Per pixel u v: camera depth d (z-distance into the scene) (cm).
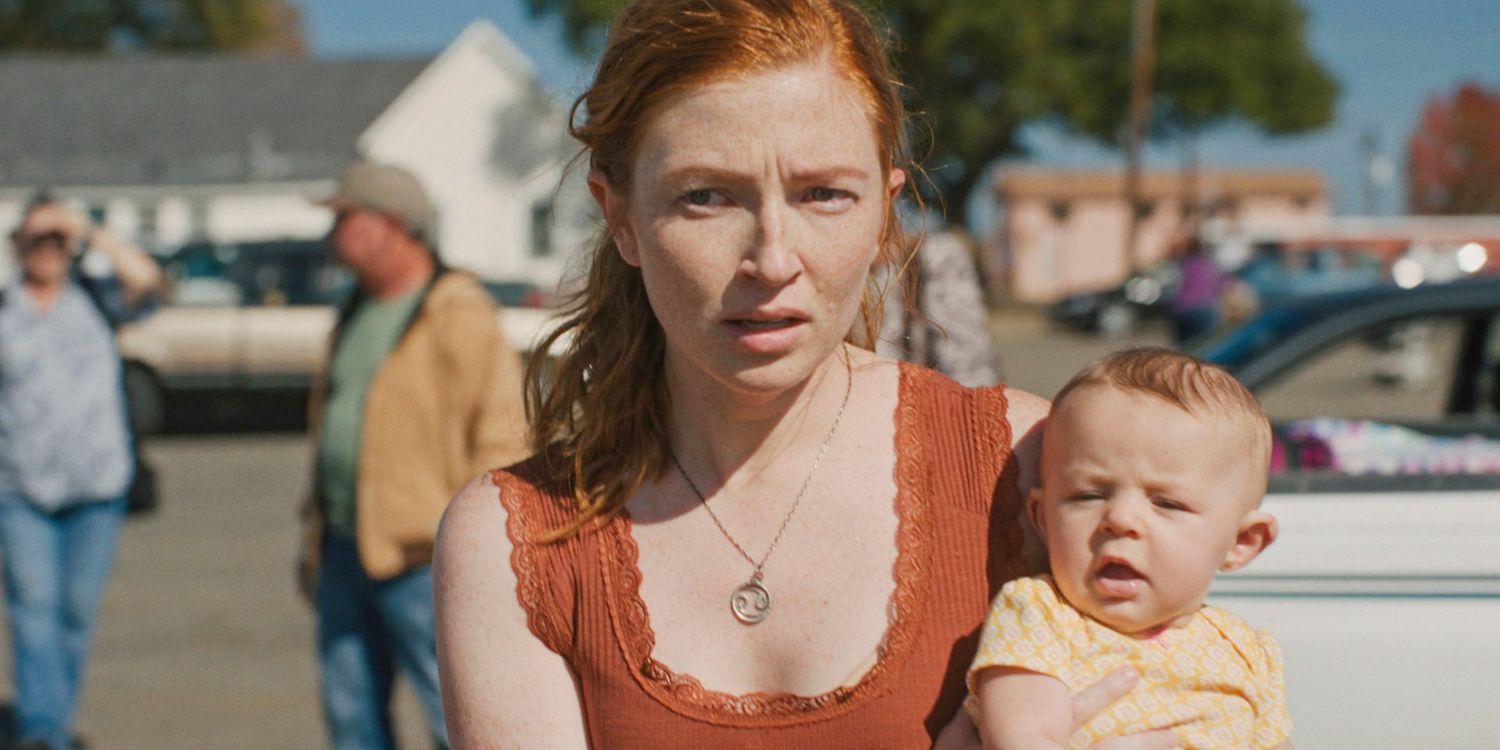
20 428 474
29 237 475
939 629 151
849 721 146
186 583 775
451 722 155
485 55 2895
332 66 3061
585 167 167
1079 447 159
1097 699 155
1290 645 229
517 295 1380
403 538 368
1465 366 470
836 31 142
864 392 160
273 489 1091
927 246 352
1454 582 232
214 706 560
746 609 149
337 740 381
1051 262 5853
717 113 137
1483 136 6475
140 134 2916
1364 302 395
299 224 2795
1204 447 157
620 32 146
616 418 155
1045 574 162
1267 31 3888
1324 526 235
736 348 140
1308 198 5878
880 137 143
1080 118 3634
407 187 383
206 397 1395
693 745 146
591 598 151
